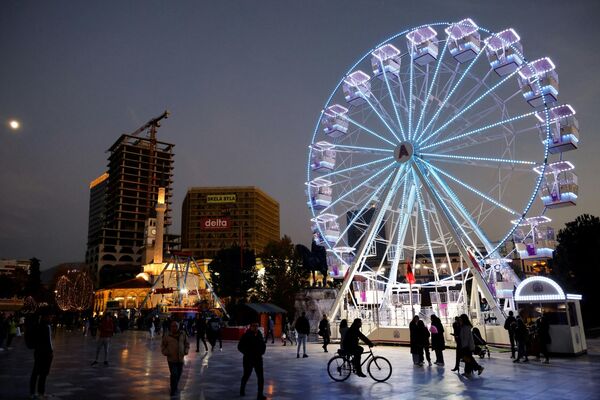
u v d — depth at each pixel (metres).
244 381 14.17
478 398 13.73
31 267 142.38
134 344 36.62
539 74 31.50
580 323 26.06
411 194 37.09
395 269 37.19
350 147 39.03
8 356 26.06
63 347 33.12
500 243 30.55
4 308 98.00
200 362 23.92
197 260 111.25
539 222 31.12
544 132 30.89
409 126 36.34
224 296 82.12
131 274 160.88
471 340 18.36
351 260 40.06
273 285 83.69
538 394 14.22
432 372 19.25
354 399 13.84
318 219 40.50
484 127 32.84
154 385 16.39
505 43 33.16
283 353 29.02
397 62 39.91
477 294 33.50
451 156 34.69
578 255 54.12
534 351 23.08
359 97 40.91
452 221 33.81
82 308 109.38
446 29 35.94
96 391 15.14
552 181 30.62
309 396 14.32
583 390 14.84
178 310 55.84
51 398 13.86
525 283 25.62
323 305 48.56
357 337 17.30
